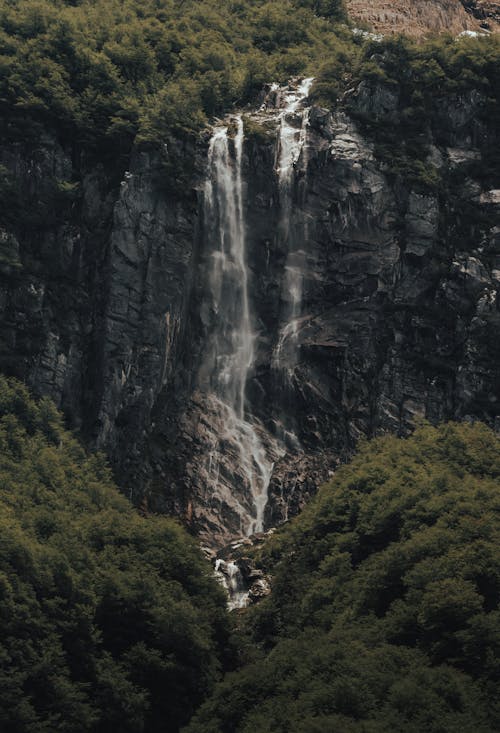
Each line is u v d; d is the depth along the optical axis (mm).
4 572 151000
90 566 161375
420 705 136625
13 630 148500
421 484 169875
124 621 158625
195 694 157500
